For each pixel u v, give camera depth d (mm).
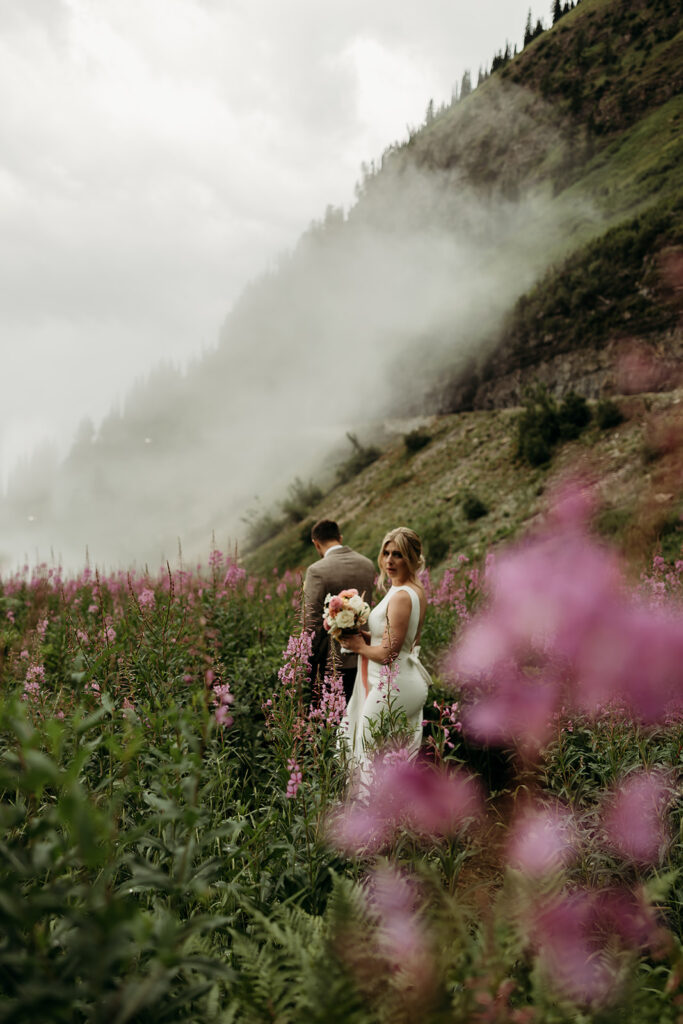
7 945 1066
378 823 2270
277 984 1367
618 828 2152
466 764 3291
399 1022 1198
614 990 1352
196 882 1328
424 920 1533
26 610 5469
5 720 1063
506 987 1305
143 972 1438
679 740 2395
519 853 1744
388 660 3393
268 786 2947
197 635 4004
